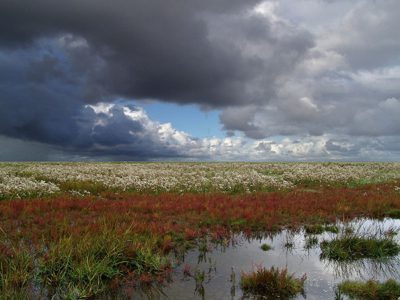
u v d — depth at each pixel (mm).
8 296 7258
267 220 14922
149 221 14930
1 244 10641
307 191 24297
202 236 12930
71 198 19641
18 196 20000
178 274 9234
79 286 8117
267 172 38406
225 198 19562
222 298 7809
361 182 29469
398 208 18500
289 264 10141
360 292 8047
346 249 11297
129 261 9617
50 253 9281
